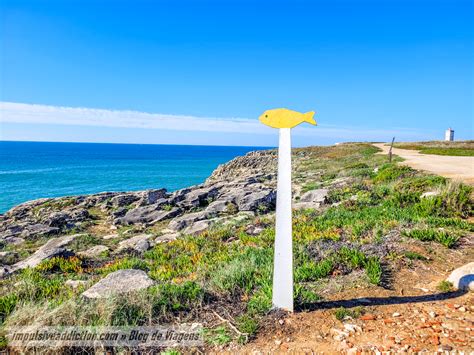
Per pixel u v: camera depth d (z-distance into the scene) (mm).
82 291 6812
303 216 12836
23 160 126312
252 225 13531
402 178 18938
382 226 9617
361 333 4719
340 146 64812
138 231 16766
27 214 24031
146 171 87875
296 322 5059
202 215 17438
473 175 19109
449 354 4168
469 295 5629
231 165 55750
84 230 17828
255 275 6852
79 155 170000
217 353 4477
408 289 6027
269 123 5254
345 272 6762
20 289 7094
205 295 5988
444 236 8156
